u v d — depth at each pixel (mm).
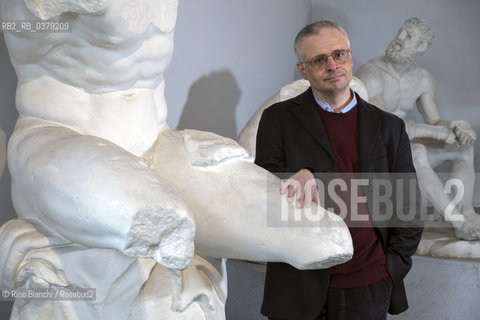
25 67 1406
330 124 1871
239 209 1414
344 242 1374
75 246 1315
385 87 3686
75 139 1260
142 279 1326
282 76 4023
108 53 1356
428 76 3783
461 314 2838
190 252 1146
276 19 3910
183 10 2789
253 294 2867
